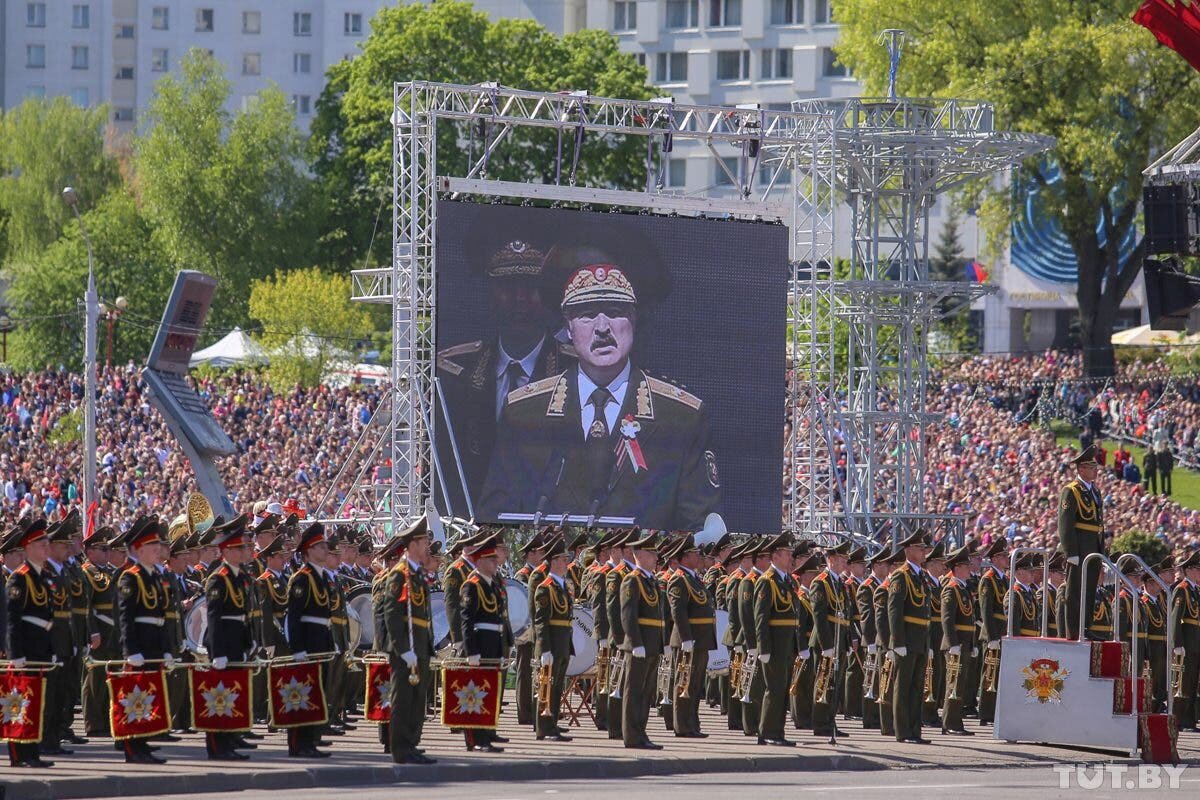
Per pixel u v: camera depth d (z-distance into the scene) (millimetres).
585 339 133625
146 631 70125
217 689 71562
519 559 135750
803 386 149750
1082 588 83125
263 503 107625
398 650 70562
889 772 76125
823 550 111750
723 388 137625
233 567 72062
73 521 72188
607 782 68875
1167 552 145500
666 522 135000
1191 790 69625
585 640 92812
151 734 70062
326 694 74250
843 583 88938
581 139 135625
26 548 69188
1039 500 186125
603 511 133125
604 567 89875
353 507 154625
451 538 128500
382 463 139125
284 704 72938
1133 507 184250
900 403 145625
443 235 130250
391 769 68938
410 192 134750
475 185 130625
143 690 70062
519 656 92812
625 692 81250
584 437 133125
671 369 136125
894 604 87062
